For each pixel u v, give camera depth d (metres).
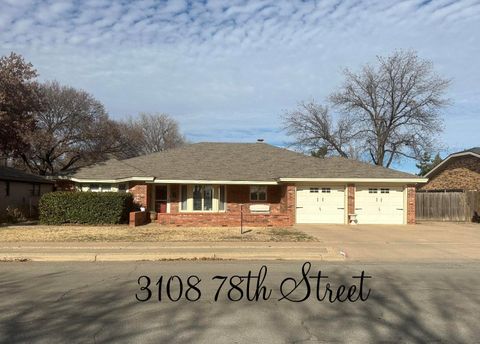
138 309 7.25
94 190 27.11
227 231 19.14
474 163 31.50
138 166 28.12
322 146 46.62
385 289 8.87
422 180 24.73
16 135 26.50
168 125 71.38
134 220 21.19
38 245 14.58
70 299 7.92
